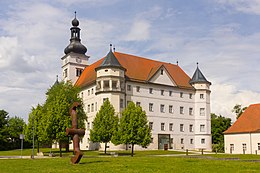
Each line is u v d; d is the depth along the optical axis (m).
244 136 74.06
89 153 61.91
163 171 24.72
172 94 90.81
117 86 77.50
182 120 91.81
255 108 78.75
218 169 26.05
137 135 51.56
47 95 75.38
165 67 91.12
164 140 87.19
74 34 103.06
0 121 102.69
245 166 28.25
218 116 117.06
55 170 25.92
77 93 75.44
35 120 68.88
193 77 97.19
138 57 92.50
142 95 84.25
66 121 51.84
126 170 25.33
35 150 83.94
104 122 59.62
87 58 103.62
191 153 66.94
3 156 59.22
